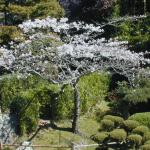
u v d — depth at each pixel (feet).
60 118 59.88
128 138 53.52
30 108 56.44
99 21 80.18
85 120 61.87
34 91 58.23
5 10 70.64
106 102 68.69
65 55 54.34
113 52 54.49
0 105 58.29
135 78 64.75
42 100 58.85
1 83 58.70
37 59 55.88
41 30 60.34
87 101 63.72
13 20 72.84
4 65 55.11
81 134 57.21
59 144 54.80
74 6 82.07
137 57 57.11
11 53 54.85
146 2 81.82
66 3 82.53
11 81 58.85
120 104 63.52
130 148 53.83
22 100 56.39
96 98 67.10
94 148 54.65
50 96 59.31
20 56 53.57
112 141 54.03
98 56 56.24
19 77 57.67
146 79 65.62
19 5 69.87
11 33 66.03
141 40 77.20
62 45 53.11
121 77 73.10
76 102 56.85
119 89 66.69
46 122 58.70
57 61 56.18
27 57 54.49
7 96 58.23
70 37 59.77
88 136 57.06
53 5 70.23
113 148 54.13
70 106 60.54
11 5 68.80
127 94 63.72
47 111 59.98
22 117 55.77
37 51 56.44
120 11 81.10
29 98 56.75
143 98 62.95
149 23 79.51
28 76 59.31
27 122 56.18
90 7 80.64
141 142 53.83
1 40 66.39
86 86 64.95
